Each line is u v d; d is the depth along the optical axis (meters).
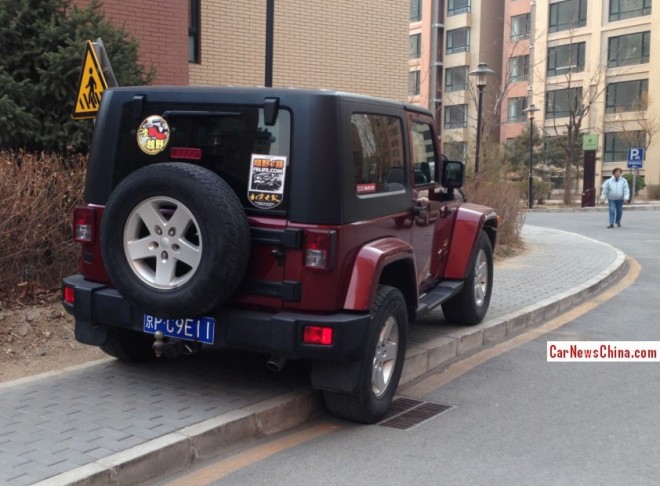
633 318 8.56
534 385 6.01
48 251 6.88
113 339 5.44
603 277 10.78
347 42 14.39
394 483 4.08
